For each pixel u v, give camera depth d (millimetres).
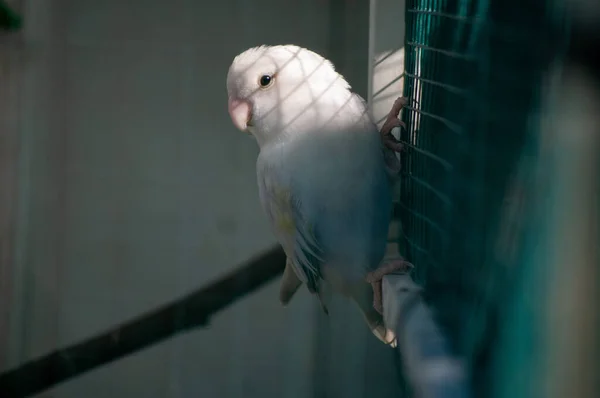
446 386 832
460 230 830
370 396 1822
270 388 2105
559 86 506
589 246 501
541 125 536
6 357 2037
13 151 2008
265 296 2062
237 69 1369
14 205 2025
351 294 1396
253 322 2068
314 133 1279
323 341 2000
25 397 2035
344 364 1934
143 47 1991
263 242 2047
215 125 2016
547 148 525
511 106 609
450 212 889
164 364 2113
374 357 1821
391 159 1293
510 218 609
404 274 1209
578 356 507
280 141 1338
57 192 2041
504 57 633
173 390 2115
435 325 971
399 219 1349
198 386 2117
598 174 493
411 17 1202
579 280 506
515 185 593
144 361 2109
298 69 1322
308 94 1312
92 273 2068
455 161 863
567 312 511
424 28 1091
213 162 2029
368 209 1271
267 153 1351
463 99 819
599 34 482
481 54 725
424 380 871
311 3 1897
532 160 554
